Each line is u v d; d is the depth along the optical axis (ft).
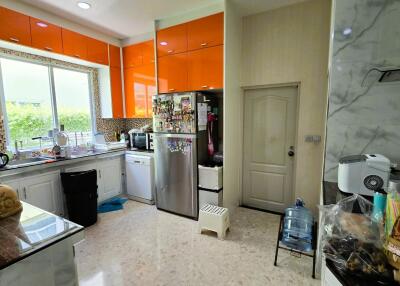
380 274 2.34
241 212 10.32
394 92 5.29
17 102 9.43
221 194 9.25
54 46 9.42
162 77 10.36
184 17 9.40
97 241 7.97
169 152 9.89
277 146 9.98
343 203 3.44
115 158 11.71
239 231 8.61
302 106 8.97
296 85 9.15
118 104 12.67
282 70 9.17
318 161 8.94
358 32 5.39
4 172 7.43
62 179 8.77
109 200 11.46
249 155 10.66
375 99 5.46
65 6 8.67
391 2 5.06
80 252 7.32
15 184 7.80
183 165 9.59
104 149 11.41
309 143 9.02
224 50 8.50
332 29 5.71
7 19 7.91
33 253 3.01
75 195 8.72
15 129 9.39
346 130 5.80
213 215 8.09
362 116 5.61
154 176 11.19
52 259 3.37
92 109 12.60
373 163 4.82
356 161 4.96
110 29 11.04
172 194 10.12
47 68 10.44
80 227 3.70
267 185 10.41
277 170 10.10
